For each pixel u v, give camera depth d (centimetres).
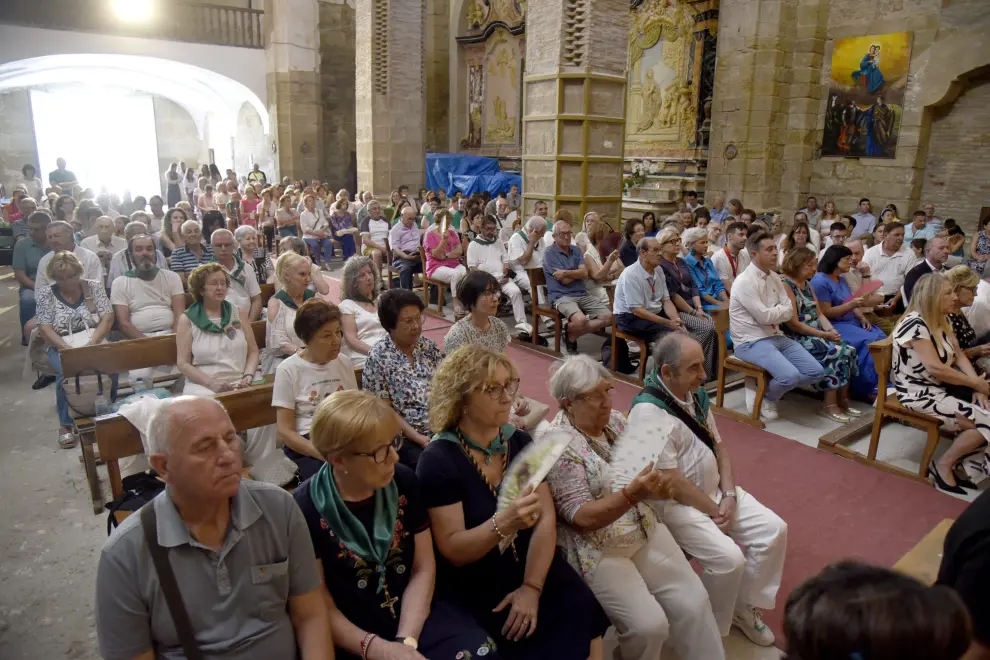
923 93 1075
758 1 1160
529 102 895
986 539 147
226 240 518
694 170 1358
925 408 393
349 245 1206
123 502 278
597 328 626
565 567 232
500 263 754
